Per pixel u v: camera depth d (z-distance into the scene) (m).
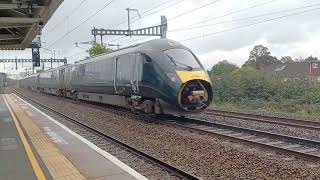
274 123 17.88
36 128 16.31
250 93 31.17
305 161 10.25
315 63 57.97
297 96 27.56
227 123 18.70
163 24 39.62
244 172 9.06
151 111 19.84
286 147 12.23
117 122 19.28
